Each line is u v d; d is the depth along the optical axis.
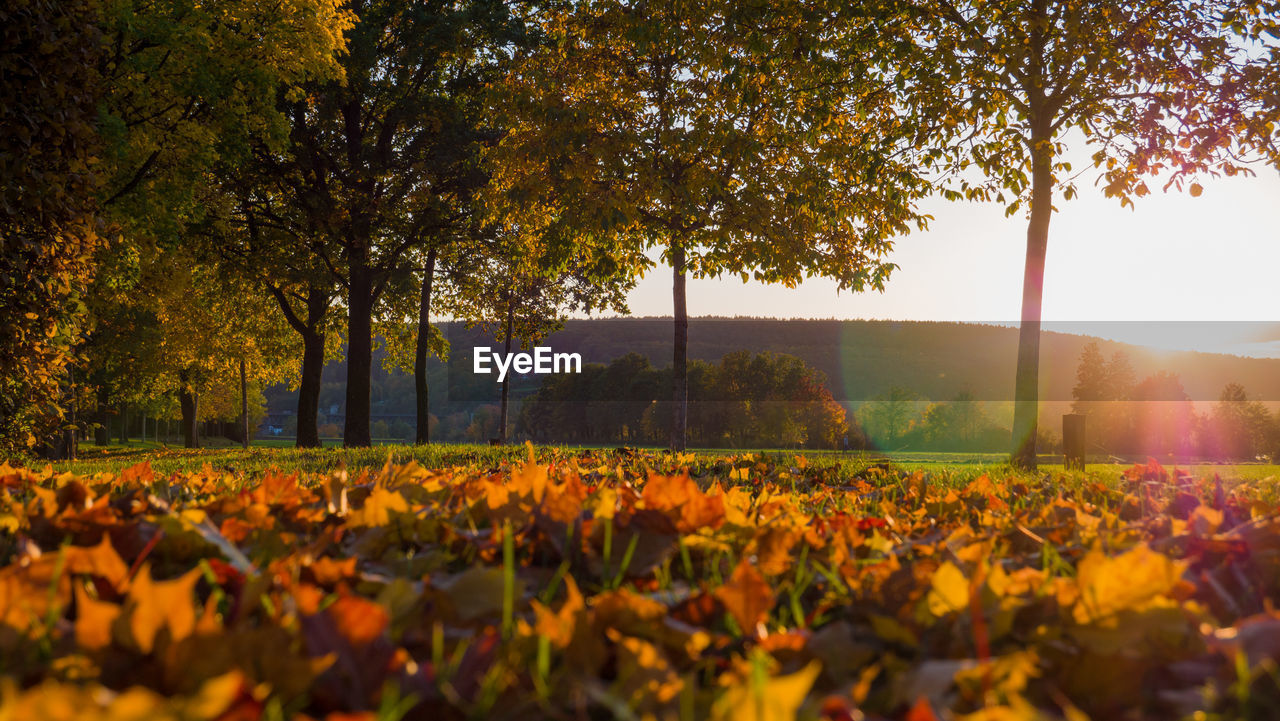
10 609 0.96
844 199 11.80
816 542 1.72
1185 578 1.45
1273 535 1.57
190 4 13.47
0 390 8.31
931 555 1.69
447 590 1.17
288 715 0.80
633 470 5.04
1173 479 3.74
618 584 1.38
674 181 11.43
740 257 11.97
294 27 14.79
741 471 4.44
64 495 1.68
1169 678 0.97
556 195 12.01
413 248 19.61
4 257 6.57
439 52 17.61
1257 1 9.04
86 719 0.58
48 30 6.12
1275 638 0.95
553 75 12.30
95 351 29.23
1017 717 0.71
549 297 22.27
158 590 0.85
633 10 11.09
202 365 31.61
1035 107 9.84
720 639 1.08
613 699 0.82
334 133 18.52
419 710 0.82
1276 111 9.23
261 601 1.09
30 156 6.27
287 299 23.56
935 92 9.54
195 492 2.61
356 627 0.92
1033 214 10.12
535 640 0.96
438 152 17.36
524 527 1.69
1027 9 9.46
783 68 10.64
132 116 13.52
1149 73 9.32
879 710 0.90
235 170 17.55
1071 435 8.70
